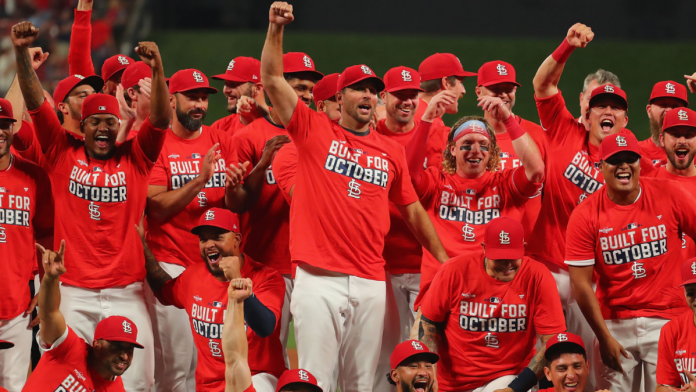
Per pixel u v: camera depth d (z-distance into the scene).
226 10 109.81
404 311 29.39
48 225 27.42
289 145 27.53
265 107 30.53
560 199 28.88
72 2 70.06
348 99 24.70
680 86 32.03
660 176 29.22
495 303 25.17
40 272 27.50
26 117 31.03
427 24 111.19
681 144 28.17
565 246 28.20
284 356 28.66
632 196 26.16
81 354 24.39
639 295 26.30
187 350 28.30
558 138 29.22
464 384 25.64
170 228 27.88
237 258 23.09
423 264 27.50
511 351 25.42
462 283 25.28
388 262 29.08
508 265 24.81
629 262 26.23
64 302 26.08
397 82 28.34
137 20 95.31
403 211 26.33
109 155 26.36
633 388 27.03
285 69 30.09
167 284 26.94
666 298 26.16
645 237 26.06
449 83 32.06
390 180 25.19
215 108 87.56
